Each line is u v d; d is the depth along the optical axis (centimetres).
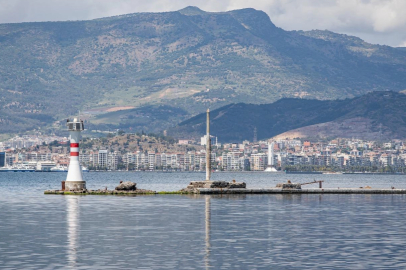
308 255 7962
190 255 7956
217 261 7588
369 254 8019
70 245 8644
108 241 9000
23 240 9056
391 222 11450
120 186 19750
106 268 7175
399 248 8456
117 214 12706
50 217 12125
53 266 7256
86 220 11612
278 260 7644
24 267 7200
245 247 8538
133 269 7138
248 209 13975
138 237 9400
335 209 14162
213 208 14188
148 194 19275
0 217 12125
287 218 12106
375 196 19175
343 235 9656
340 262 7525
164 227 10606
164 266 7300
